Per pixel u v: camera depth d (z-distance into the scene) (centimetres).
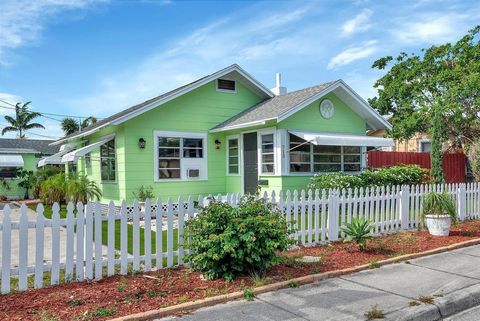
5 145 3144
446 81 1983
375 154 1781
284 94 1720
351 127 1608
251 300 527
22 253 556
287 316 473
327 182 1323
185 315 479
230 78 1684
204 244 588
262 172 1480
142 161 1466
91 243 609
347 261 707
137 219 651
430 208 958
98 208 616
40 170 2567
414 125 2027
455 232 974
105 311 476
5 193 2742
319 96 1427
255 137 1511
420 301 518
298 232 830
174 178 1534
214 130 1599
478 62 1903
